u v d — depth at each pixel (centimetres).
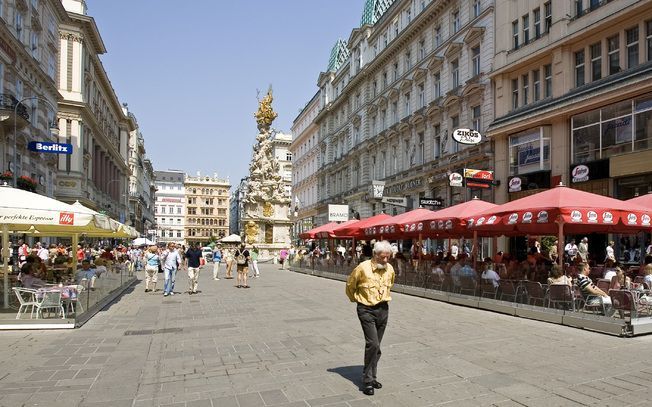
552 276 1117
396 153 3878
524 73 2416
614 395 534
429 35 3372
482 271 1425
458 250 2652
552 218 1083
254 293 1777
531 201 1205
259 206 5062
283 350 784
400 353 746
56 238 3931
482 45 2712
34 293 1051
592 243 1995
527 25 2417
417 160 3488
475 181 2359
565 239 2136
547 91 2288
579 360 694
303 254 3638
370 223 2302
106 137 5772
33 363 707
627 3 1836
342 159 5272
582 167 1981
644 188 1761
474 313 1198
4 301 1153
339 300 1508
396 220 1956
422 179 3353
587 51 2045
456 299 1391
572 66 2120
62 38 4400
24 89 2906
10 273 1602
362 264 562
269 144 5219
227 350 790
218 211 14762
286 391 562
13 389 579
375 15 4625
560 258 1139
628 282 1110
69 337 912
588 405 503
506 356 721
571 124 2083
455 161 2880
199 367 680
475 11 2842
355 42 4950
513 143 2409
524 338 863
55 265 1753
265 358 730
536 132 2244
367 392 545
